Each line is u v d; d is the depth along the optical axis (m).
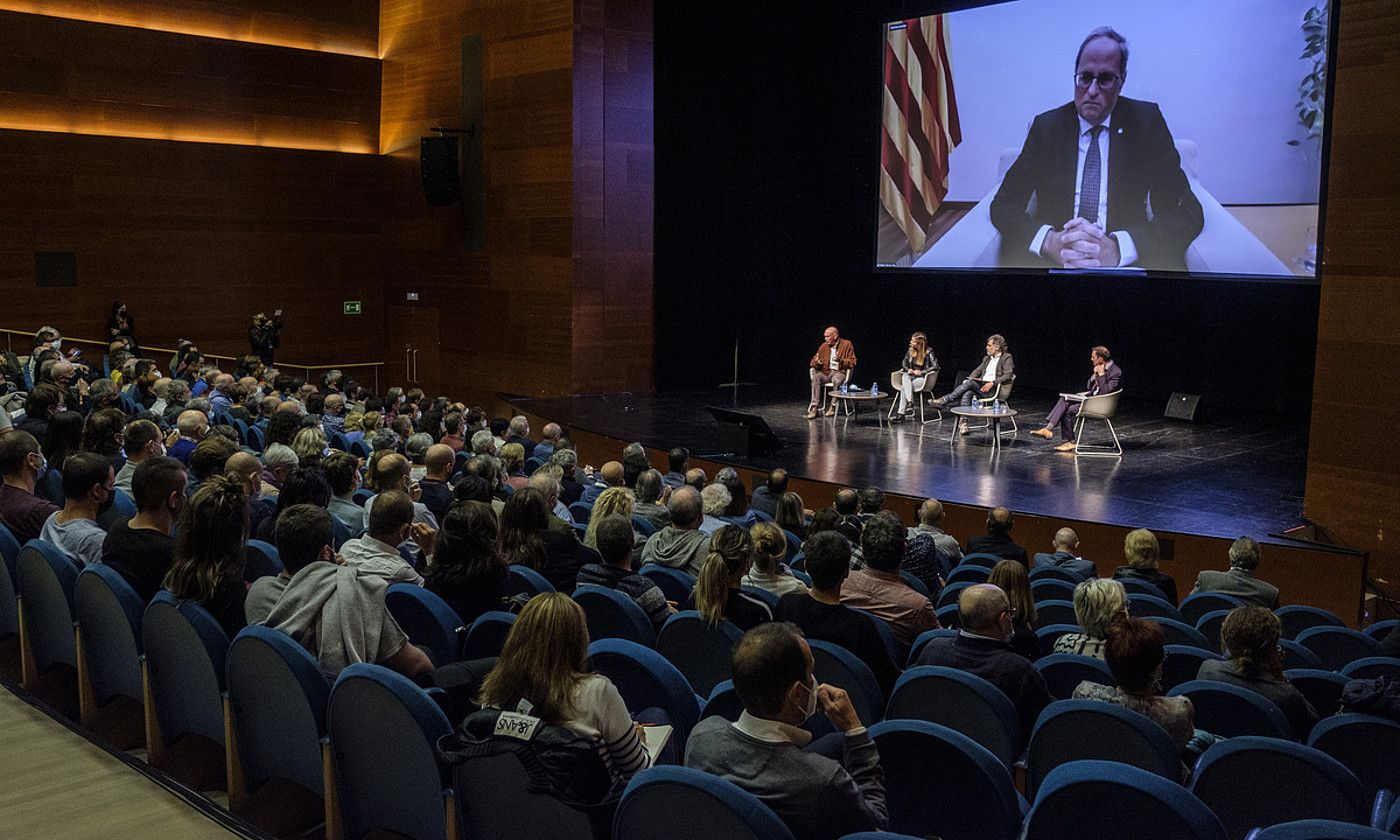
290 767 3.55
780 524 7.14
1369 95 9.18
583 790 2.69
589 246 17.02
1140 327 16.59
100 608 4.07
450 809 3.14
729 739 2.59
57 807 3.68
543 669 2.74
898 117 16.50
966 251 15.77
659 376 18.02
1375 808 2.98
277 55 18.22
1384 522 9.34
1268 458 12.42
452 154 17.67
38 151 16.02
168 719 3.96
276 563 4.78
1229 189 13.03
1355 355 9.41
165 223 17.22
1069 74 14.38
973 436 13.85
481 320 18.31
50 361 9.23
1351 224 9.34
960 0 15.48
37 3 16.20
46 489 5.76
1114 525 9.55
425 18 18.52
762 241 18.77
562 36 16.55
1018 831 3.00
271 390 11.93
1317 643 5.60
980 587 4.00
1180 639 5.21
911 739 3.01
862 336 19.28
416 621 4.08
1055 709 3.33
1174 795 2.43
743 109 18.31
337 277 19.09
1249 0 12.67
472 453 8.31
